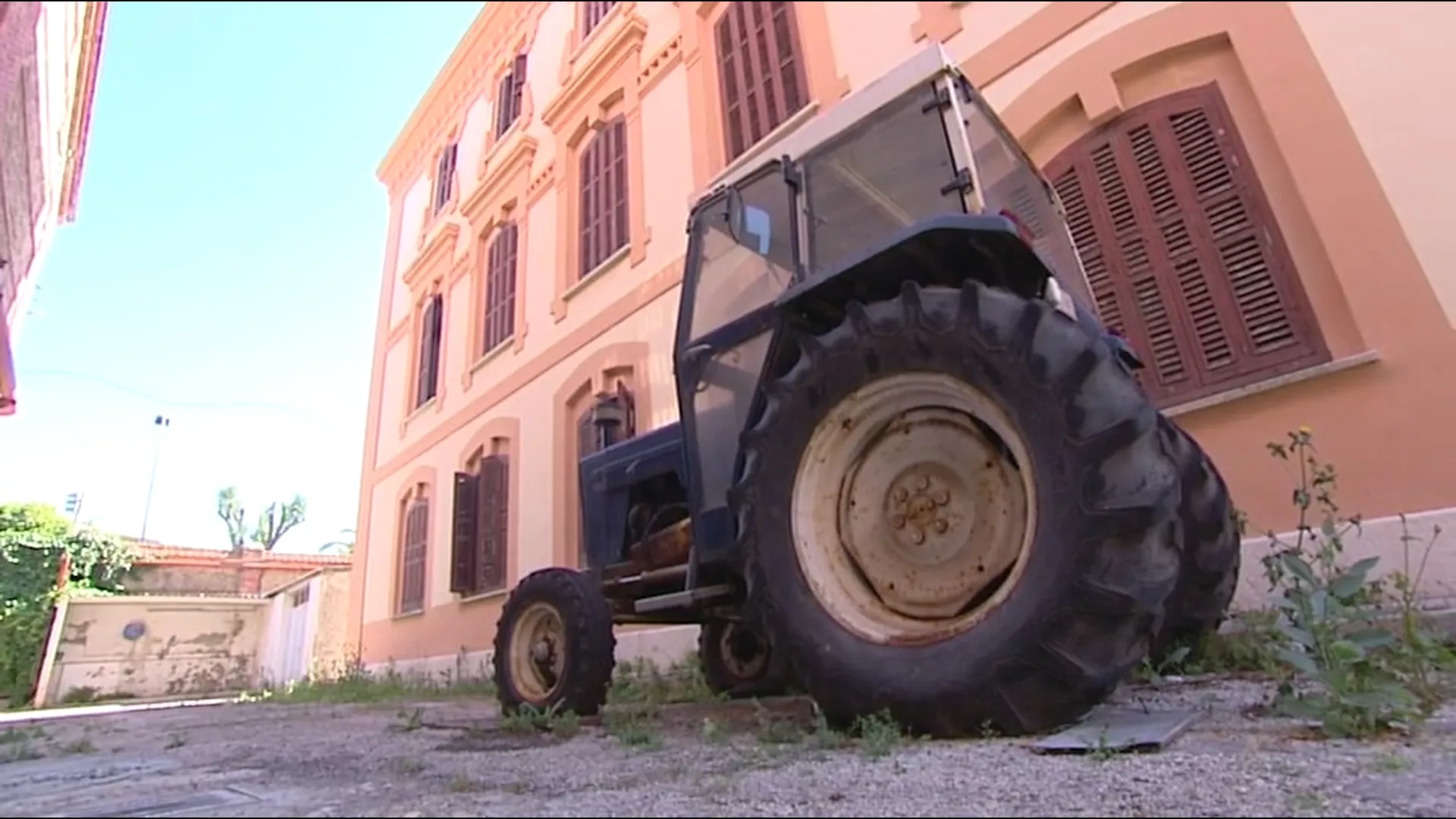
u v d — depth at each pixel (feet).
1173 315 13.92
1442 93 12.27
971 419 6.61
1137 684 8.41
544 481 27.20
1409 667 6.59
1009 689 5.44
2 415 11.28
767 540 7.06
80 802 4.91
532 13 37.68
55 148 17.66
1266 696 7.16
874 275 7.49
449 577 32.30
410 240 46.52
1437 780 3.92
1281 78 13.85
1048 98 16.71
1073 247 11.83
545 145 33.19
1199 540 9.31
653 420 22.99
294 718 13.47
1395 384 11.41
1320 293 12.53
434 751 7.15
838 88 21.62
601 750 6.57
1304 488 8.62
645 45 29.04
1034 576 5.52
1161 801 3.59
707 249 10.68
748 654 12.69
